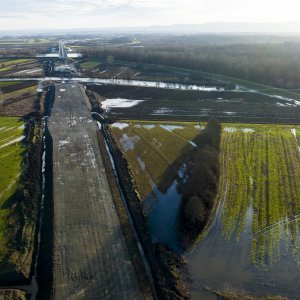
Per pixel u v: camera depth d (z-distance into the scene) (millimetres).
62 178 47812
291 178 49188
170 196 44594
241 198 44156
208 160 52031
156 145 59719
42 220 39938
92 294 29625
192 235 37250
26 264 32969
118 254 34188
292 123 72750
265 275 32469
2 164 51969
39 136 62906
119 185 47094
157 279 31453
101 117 73812
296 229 38750
